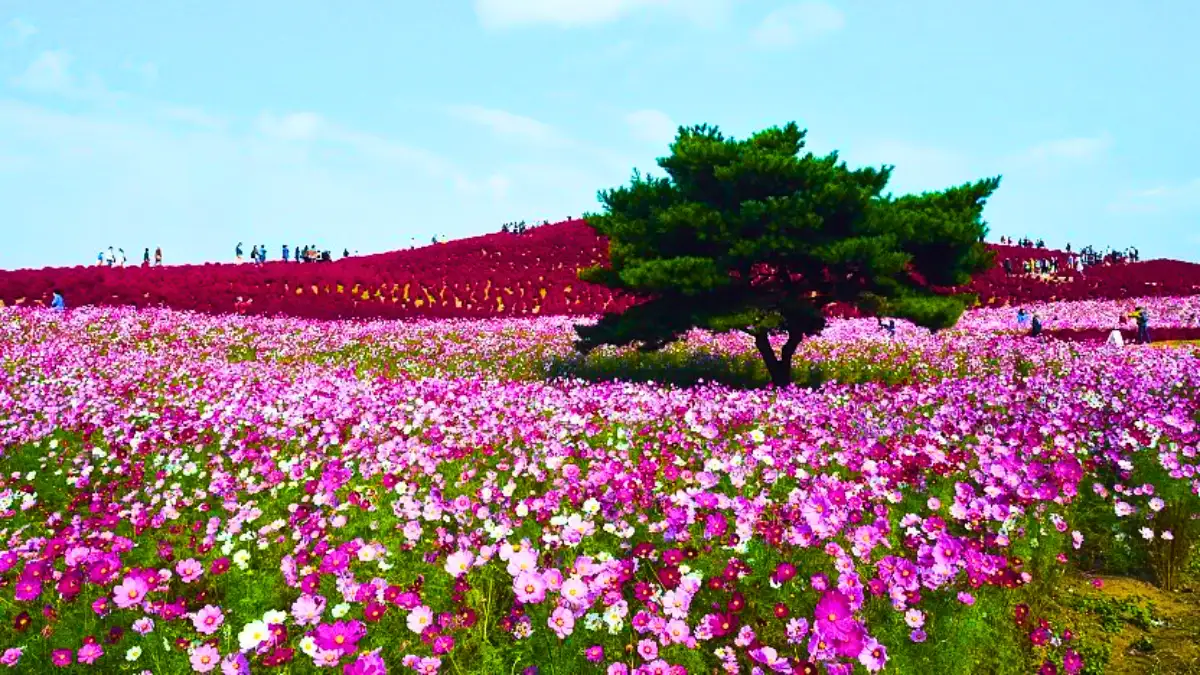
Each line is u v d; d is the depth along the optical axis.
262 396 12.65
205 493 7.65
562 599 4.31
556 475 7.50
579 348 19.64
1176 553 6.02
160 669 4.15
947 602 4.74
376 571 5.23
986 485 6.24
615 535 5.59
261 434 10.19
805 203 16.80
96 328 25.56
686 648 4.13
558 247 53.78
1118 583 6.02
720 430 9.40
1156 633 5.19
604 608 4.52
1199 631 5.17
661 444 8.49
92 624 4.69
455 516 5.97
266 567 5.67
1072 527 6.39
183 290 33.34
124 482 8.19
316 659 3.77
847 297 17.97
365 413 10.76
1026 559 5.60
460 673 4.04
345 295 37.72
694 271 17.09
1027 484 5.99
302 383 15.95
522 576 4.23
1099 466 7.73
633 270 17.31
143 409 12.05
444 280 43.06
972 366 19.39
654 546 5.45
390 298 38.44
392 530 6.12
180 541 6.17
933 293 18.02
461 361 22.81
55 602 5.07
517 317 36.84
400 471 7.66
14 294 30.45
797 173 17.25
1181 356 17.83
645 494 6.00
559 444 8.29
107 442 9.59
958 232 16.83
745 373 20.94
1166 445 7.65
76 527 6.30
